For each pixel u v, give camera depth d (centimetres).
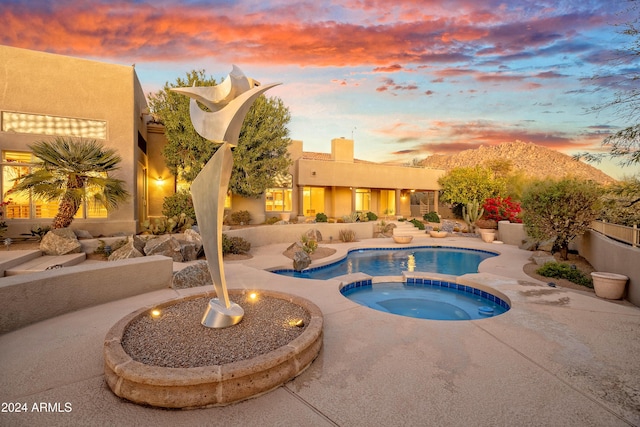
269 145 1775
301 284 766
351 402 299
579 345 431
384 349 414
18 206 1179
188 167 1694
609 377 348
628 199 1033
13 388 315
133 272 645
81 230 1191
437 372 356
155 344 374
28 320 484
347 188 2738
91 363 368
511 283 815
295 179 2425
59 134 1238
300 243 1536
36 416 273
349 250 1573
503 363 378
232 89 401
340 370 359
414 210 3669
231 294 571
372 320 525
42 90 1202
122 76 1329
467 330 483
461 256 1555
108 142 1308
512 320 528
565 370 363
